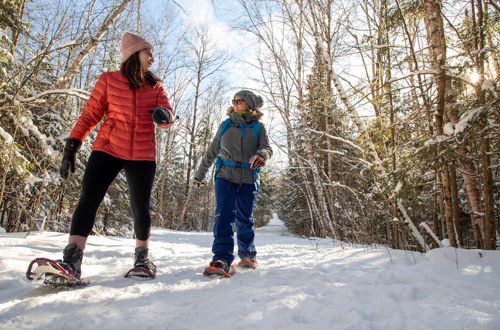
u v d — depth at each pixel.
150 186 2.24
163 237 8.23
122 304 1.55
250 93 2.72
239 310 1.47
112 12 5.41
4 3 4.62
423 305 1.55
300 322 1.35
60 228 7.50
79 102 7.98
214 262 2.32
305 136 8.80
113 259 2.96
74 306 1.50
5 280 1.94
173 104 16.16
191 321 1.35
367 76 5.48
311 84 8.34
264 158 2.54
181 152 22.19
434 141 2.78
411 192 3.00
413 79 4.18
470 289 1.87
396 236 5.03
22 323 1.28
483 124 2.72
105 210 9.77
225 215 2.51
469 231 8.33
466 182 4.12
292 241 6.91
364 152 4.53
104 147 2.13
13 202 5.63
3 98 4.56
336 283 2.00
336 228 8.15
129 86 2.22
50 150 5.62
